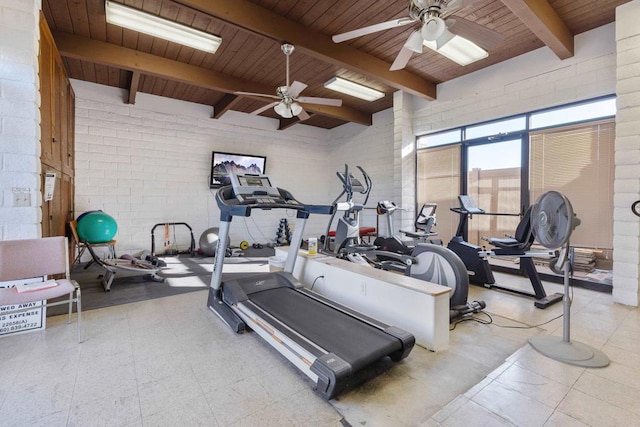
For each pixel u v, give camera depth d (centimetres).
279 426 156
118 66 419
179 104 637
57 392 180
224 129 696
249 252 654
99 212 479
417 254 333
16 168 260
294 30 361
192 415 163
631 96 322
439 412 164
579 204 403
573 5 333
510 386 187
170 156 629
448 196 554
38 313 263
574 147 405
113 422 157
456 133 540
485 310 318
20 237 262
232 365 212
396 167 594
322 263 346
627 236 329
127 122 582
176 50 425
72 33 382
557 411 165
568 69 400
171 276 452
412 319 247
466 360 221
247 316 259
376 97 603
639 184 320
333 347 195
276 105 438
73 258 491
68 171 460
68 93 461
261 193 328
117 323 281
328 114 649
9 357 219
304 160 817
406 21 261
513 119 466
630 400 174
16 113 258
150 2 317
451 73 504
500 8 339
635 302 325
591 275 395
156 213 617
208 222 679
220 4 309
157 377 197
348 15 350
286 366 212
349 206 463
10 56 254
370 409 169
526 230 343
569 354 219
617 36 330
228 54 436
